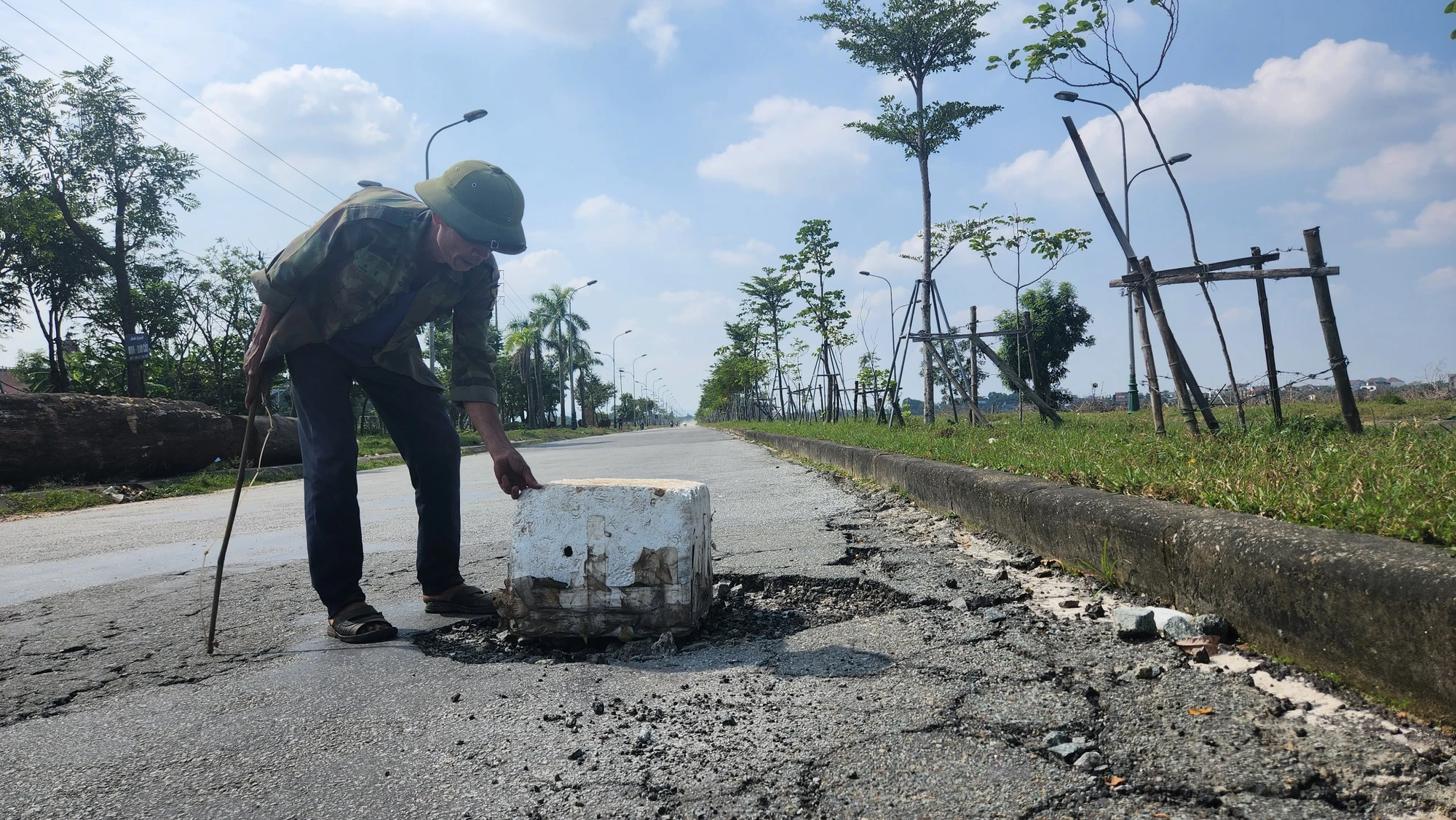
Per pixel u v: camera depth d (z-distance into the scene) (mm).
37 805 1585
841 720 1815
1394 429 3885
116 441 12203
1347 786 1360
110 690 2312
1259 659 1982
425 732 1885
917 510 5164
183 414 13383
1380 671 1676
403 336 2867
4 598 3830
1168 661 2023
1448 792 1312
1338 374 4379
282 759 1765
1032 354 10391
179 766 1747
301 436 2869
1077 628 2379
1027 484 3721
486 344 3002
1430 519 1931
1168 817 1310
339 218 2748
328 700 2139
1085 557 3014
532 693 2127
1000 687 1942
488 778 1621
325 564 2748
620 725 1869
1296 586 1911
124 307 25188
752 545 4230
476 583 3615
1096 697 1835
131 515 8242
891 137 14469
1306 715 1646
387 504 7598
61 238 25094
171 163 25406
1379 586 1678
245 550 5016
